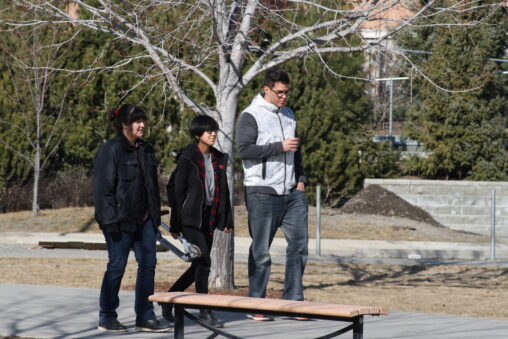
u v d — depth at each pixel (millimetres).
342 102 43719
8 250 30609
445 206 44750
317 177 43562
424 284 22594
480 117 47344
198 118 13867
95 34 39312
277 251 31688
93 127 41969
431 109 47406
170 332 13453
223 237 19312
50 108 42156
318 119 43000
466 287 21953
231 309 10523
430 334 13469
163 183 41156
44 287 18531
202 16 19688
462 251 32656
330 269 26406
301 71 42938
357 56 42000
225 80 19266
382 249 31938
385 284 22359
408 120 49062
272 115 14742
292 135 14977
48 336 12844
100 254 29547
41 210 41031
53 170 43656
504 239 39875
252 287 14883
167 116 41406
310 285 21594
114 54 39062
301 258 14891
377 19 18484
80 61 40406
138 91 40156
